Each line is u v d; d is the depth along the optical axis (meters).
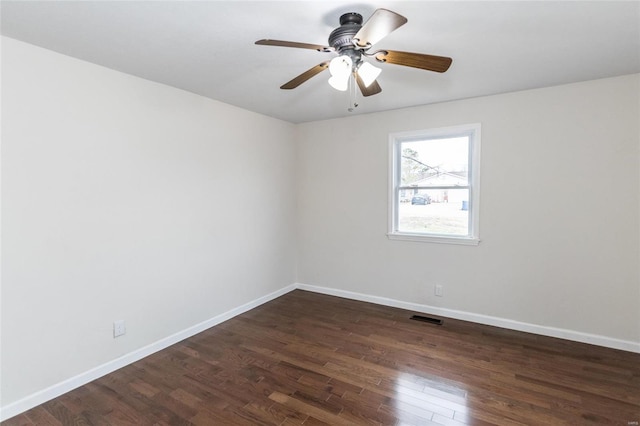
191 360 2.68
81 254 2.34
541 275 3.08
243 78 2.71
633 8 1.69
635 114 2.67
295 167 4.54
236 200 3.62
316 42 2.08
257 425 1.92
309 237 4.50
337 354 2.76
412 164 3.74
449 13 1.73
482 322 3.37
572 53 2.24
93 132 2.39
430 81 2.80
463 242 3.41
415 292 3.73
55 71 2.18
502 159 3.18
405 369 2.51
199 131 3.18
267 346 2.92
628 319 2.76
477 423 1.92
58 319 2.23
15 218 2.02
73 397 2.20
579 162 2.88
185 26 1.86
